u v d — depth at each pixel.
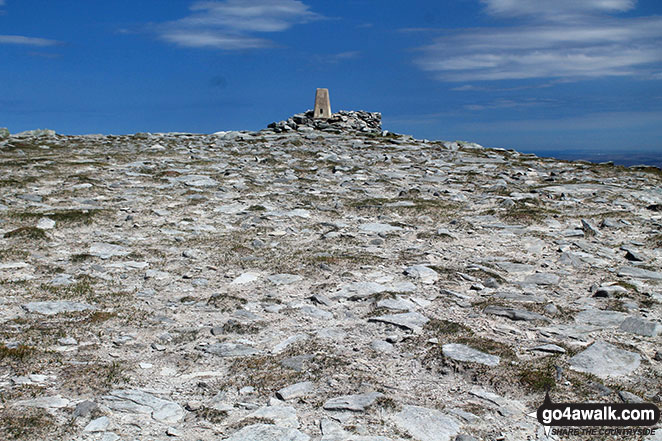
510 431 7.06
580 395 7.87
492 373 8.43
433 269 13.80
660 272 13.98
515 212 20.02
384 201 22.20
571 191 24.77
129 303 11.68
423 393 7.97
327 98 52.03
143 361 9.04
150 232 17.44
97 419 7.14
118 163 29.72
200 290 12.61
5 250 14.60
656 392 8.05
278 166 30.17
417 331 10.08
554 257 15.22
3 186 22.22
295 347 9.49
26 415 7.07
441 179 27.77
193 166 29.31
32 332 9.80
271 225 18.62
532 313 10.84
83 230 17.19
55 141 39.69
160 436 6.89
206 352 9.40
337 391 7.96
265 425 7.08
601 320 10.73
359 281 13.12
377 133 46.97
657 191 25.17
